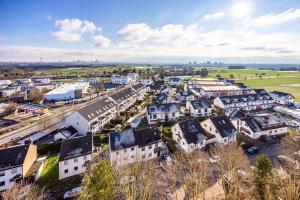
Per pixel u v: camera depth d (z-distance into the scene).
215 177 36.91
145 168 36.06
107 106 73.38
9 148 39.88
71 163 41.12
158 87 143.00
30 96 113.00
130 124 67.19
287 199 24.47
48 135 60.97
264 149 49.69
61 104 105.12
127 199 28.59
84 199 23.16
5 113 82.75
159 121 71.19
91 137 45.97
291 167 35.25
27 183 36.16
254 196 27.62
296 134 50.19
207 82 154.50
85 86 145.12
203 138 49.75
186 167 38.66
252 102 88.56
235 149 38.41
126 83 183.88
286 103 96.75
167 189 33.81
